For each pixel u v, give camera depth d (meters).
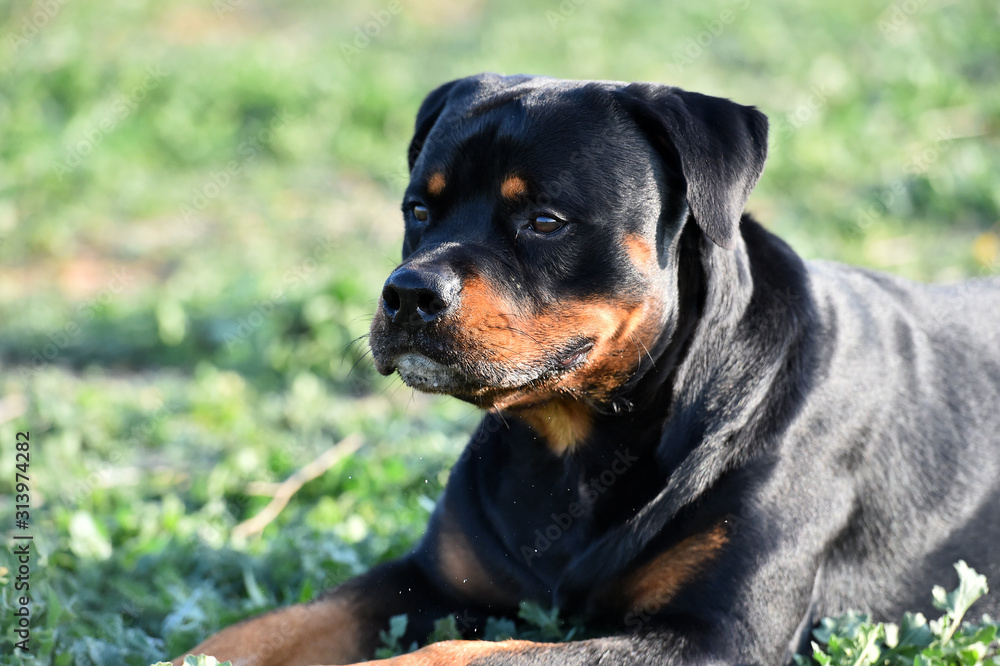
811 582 5.41
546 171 5.30
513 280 5.29
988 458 6.08
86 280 14.33
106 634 6.09
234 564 7.07
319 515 7.92
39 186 16.64
